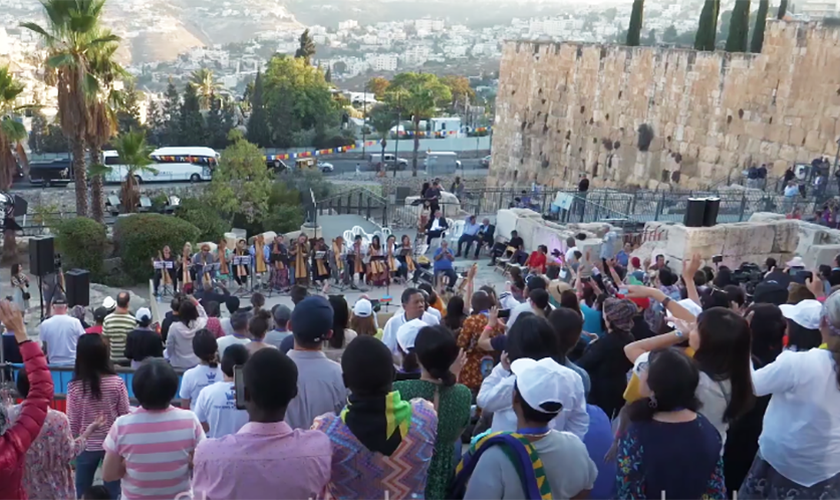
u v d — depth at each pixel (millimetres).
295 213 49188
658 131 47844
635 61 49031
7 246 30547
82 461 6953
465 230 27328
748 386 5160
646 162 48812
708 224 22062
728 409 5164
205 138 94375
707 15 46281
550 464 4637
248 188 48281
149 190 64250
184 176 71125
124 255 29812
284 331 9094
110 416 7023
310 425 5543
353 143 106750
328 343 8172
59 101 32688
